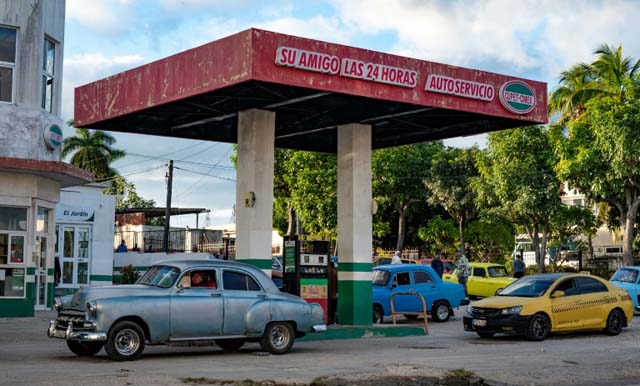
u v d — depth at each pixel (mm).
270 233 18578
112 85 18578
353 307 19844
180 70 16875
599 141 37688
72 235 32062
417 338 19516
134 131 20469
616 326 20141
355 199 20125
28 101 23078
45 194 24250
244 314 15125
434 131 22109
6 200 23078
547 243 49812
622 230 43438
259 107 18641
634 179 38406
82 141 66625
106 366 13266
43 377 11758
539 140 42906
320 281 19672
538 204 42688
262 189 18531
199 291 14781
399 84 17391
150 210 48969
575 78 43469
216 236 58344
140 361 14086
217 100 18469
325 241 19938
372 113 19688
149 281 14992
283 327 15680
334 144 24109
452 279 34406
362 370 13195
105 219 32781
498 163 43844
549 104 43906
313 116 20406
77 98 19500
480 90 18797
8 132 22688
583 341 18766
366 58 16891
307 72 16125
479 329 19000
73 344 14773
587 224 44000
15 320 22297
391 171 52844
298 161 52625
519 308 18672
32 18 23219
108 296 13938
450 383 12164
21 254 23453
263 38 15539
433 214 56719
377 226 54094
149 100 17562
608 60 42062
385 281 23797
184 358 14805
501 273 34062
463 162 51781
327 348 17031
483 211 45281
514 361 14883
